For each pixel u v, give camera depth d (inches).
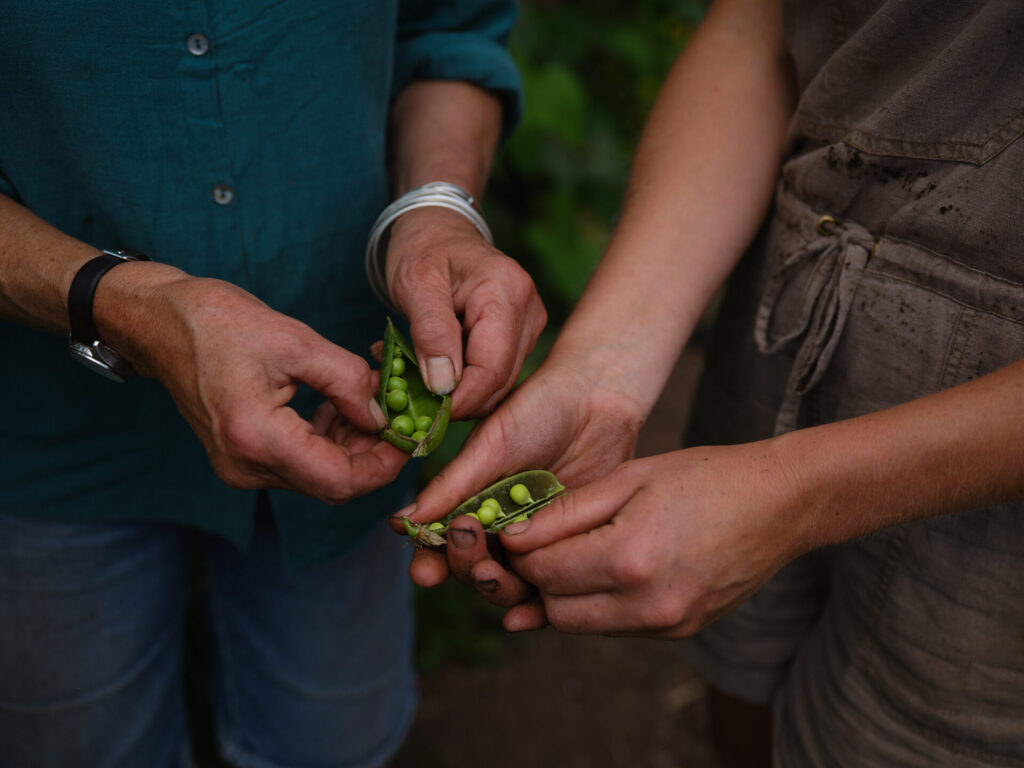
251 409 56.0
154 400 79.5
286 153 75.7
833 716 76.0
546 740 145.3
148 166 70.5
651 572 55.7
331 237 82.4
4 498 81.3
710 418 90.9
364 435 68.0
